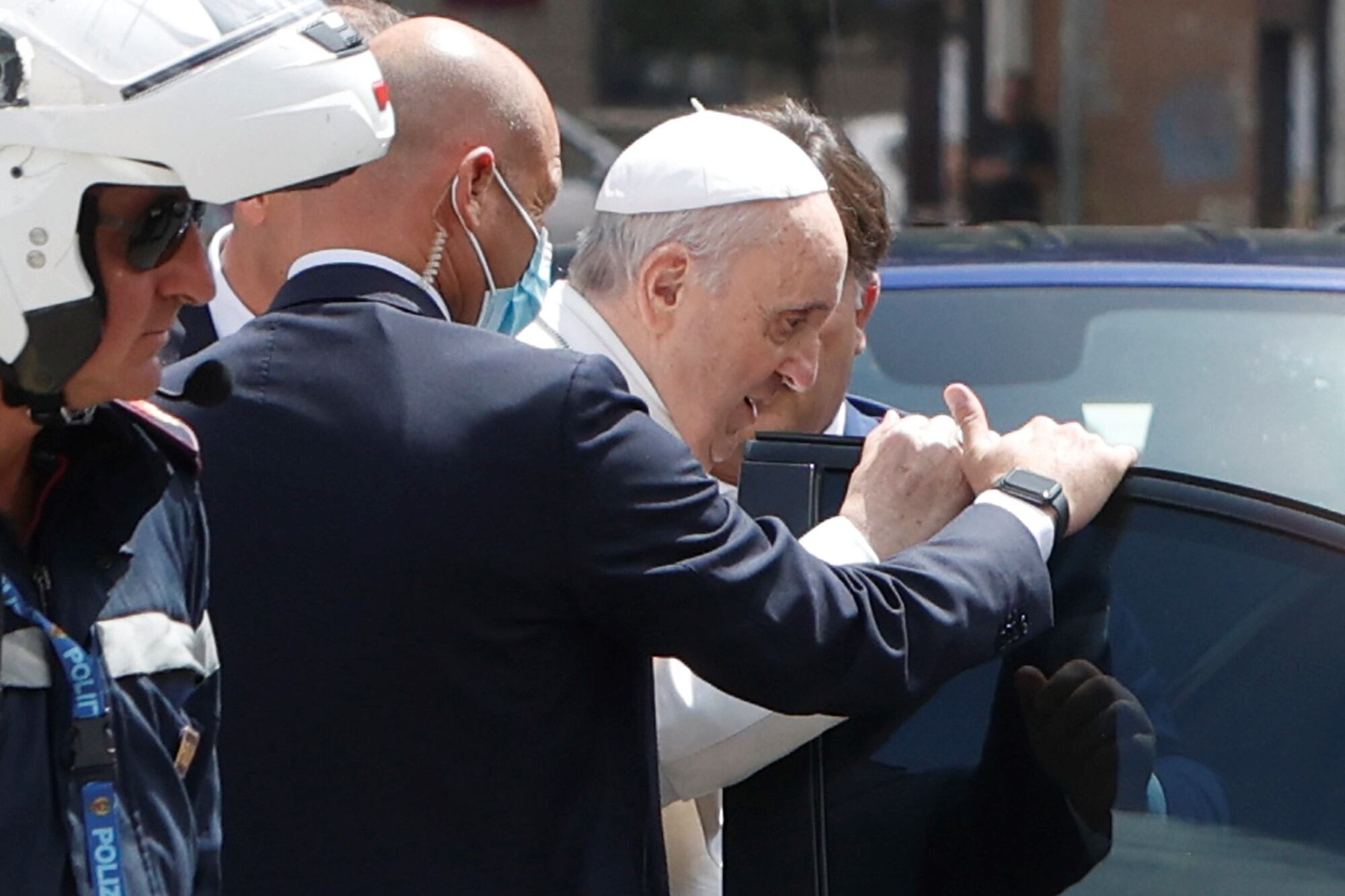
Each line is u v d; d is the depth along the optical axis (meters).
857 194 9.80
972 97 42.84
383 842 7.32
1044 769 7.88
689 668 7.55
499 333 7.89
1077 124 41.84
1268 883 7.53
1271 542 7.79
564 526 7.21
